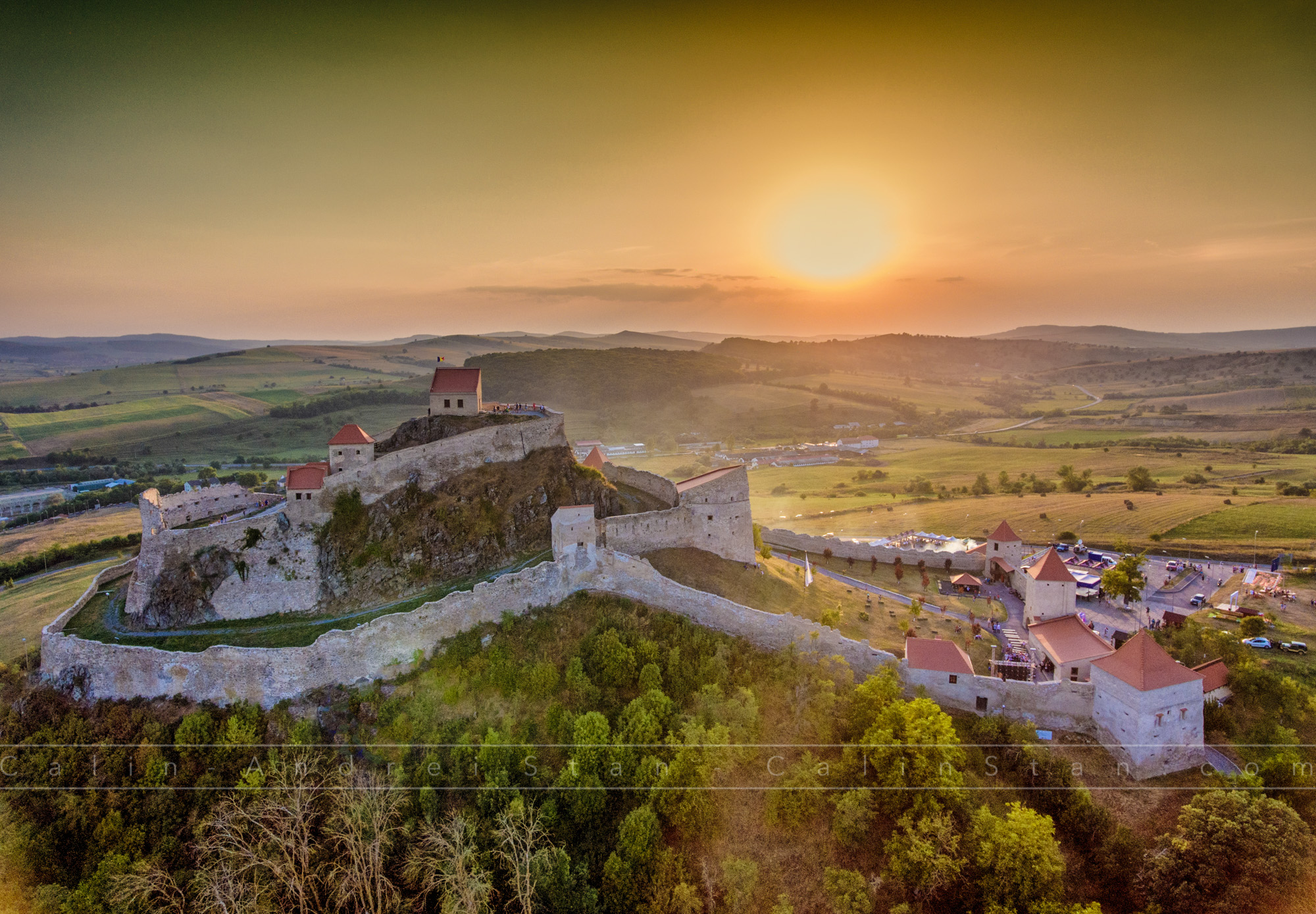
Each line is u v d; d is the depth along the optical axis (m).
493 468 105.56
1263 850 61.91
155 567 89.69
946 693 83.56
